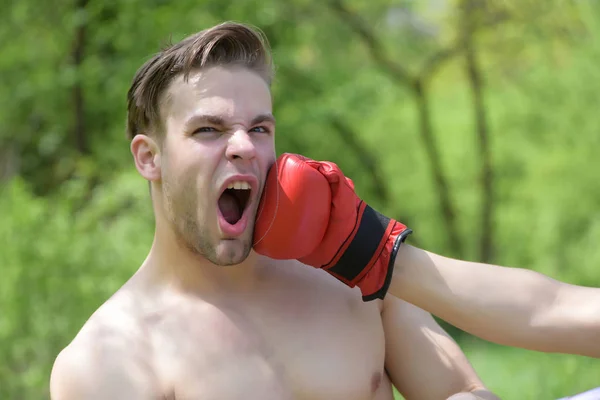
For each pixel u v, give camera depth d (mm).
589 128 10078
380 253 1544
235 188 1521
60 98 9141
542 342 1510
